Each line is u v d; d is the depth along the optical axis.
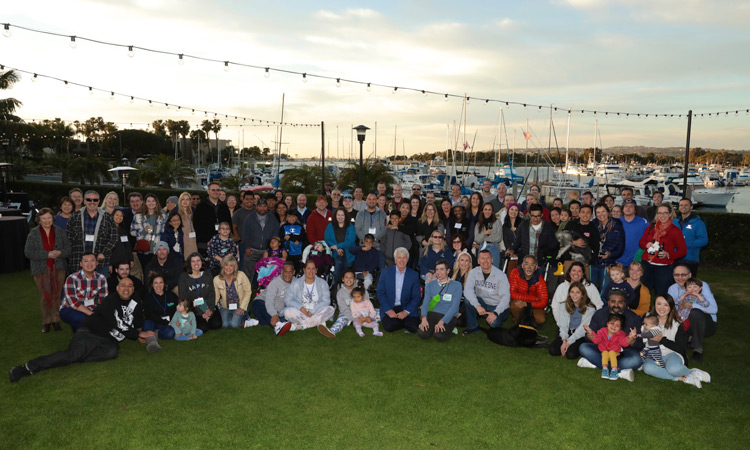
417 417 4.46
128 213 7.88
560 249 7.59
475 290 7.05
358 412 4.55
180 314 6.50
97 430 4.17
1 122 30.81
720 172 69.94
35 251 6.57
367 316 6.92
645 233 7.25
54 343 6.36
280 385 5.12
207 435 4.11
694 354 5.88
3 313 7.63
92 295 6.34
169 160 32.09
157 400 4.74
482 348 6.35
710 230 11.58
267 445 3.97
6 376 5.28
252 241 8.42
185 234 7.86
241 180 31.97
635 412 4.61
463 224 8.38
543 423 4.39
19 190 25.72
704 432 4.26
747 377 5.43
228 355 5.97
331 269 8.41
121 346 6.27
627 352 5.48
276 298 7.14
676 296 6.30
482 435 4.17
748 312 7.96
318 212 8.97
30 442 3.97
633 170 62.16
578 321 6.06
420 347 6.36
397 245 8.17
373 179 24.98
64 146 86.25
